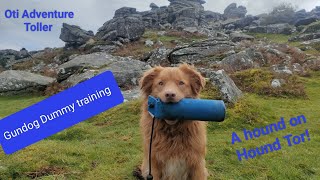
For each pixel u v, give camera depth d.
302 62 28.34
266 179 7.30
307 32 62.56
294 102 16.47
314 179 7.47
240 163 8.32
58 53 60.34
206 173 6.26
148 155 5.95
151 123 5.86
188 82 5.59
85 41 60.81
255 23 87.31
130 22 55.97
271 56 26.44
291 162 8.47
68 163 7.58
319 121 12.96
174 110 5.05
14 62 66.38
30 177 6.84
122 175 7.05
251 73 19.38
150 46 52.34
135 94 16.75
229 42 27.67
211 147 9.35
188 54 26.08
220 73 14.09
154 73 5.71
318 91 19.30
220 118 5.03
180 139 5.72
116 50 50.69
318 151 9.55
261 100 16.58
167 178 5.89
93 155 8.20
